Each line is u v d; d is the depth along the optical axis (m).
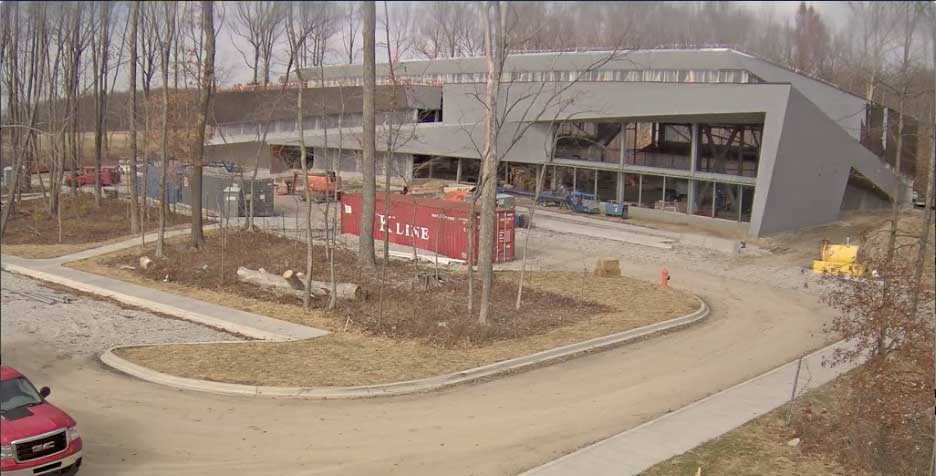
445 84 59.56
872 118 48.44
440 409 15.63
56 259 35.22
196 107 46.69
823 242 35.94
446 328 21.94
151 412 15.29
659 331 23.38
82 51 67.44
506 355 19.64
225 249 35.66
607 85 48.00
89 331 22.64
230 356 19.45
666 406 16.02
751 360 20.12
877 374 14.83
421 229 36.78
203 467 12.54
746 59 47.03
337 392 16.45
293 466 12.62
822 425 13.99
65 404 15.76
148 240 39.06
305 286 25.19
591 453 12.96
